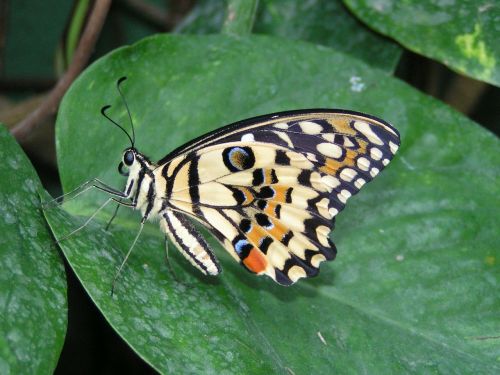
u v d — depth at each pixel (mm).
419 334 204
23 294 168
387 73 236
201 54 221
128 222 211
